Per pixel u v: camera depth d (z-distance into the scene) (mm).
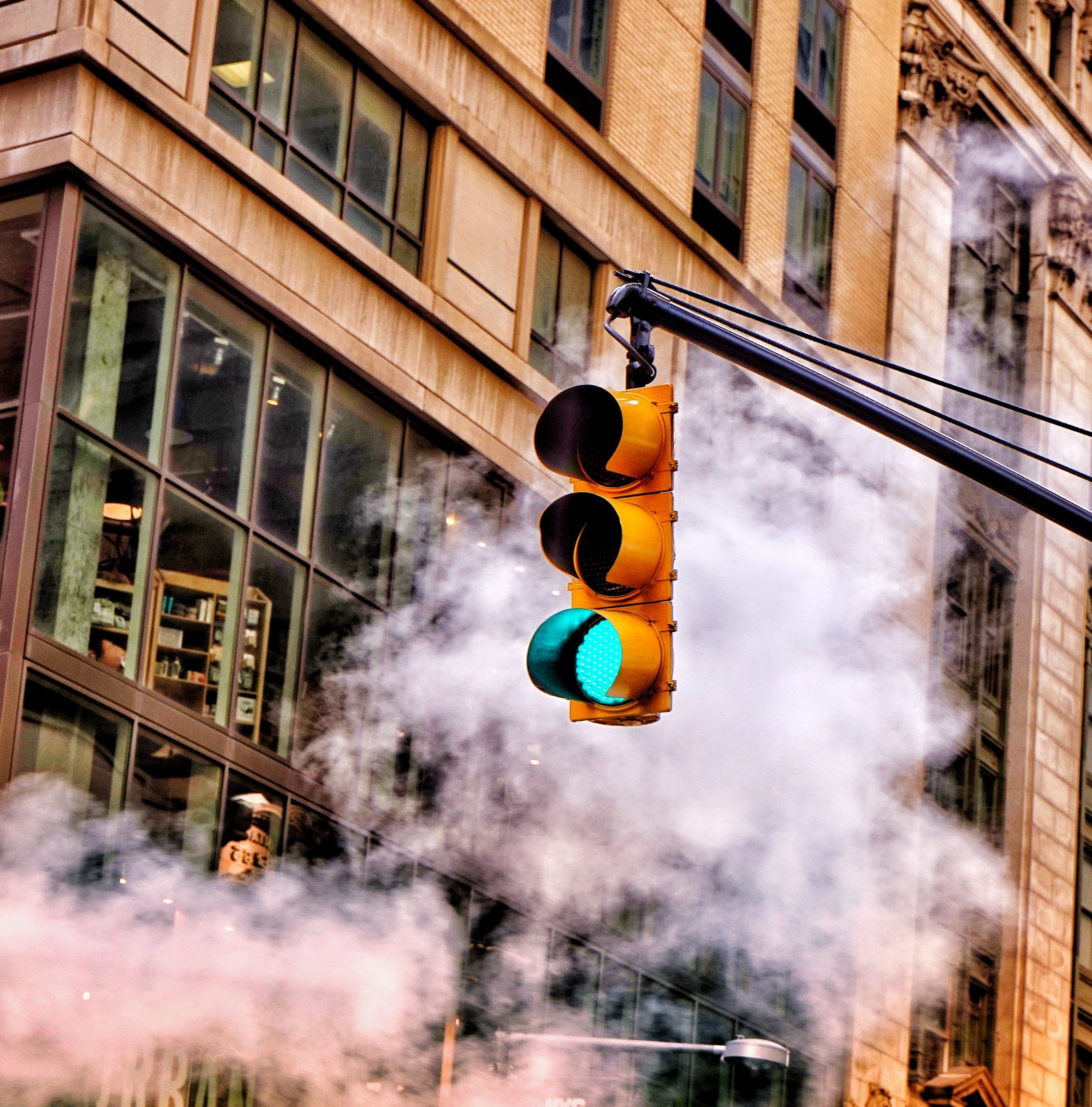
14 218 23641
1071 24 54250
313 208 26453
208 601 24312
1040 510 11531
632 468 10500
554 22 32344
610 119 33344
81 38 23359
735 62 37812
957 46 47188
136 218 24094
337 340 26734
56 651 22062
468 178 29594
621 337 11055
